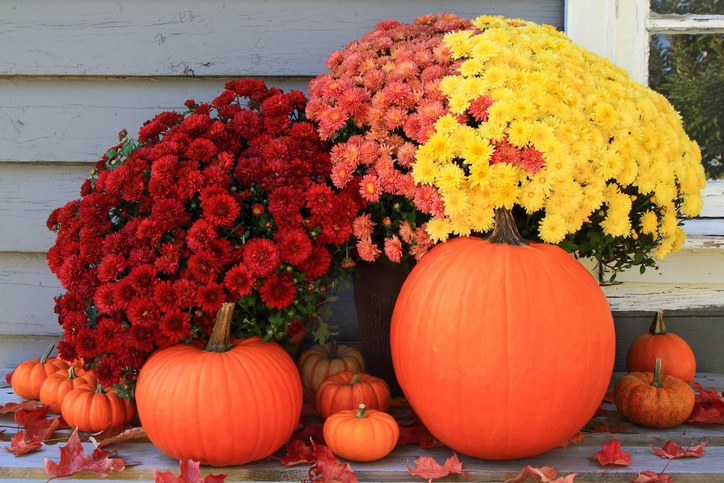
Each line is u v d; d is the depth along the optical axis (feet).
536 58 6.13
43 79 8.07
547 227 5.74
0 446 6.03
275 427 5.58
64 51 7.98
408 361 5.60
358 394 6.31
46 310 8.36
